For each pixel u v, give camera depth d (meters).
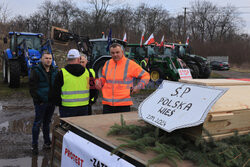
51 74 3.40
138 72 2.89
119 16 33.47
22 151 3.56
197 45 38.62
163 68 11.41
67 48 19.31
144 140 1.37
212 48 37.47
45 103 3.37
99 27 32.28
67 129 1.93
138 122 1.95
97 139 1.55
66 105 2.96
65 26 35.28
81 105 3.03
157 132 1.43
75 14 35.03
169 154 1.20
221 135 1.37
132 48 12.38
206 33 45.69
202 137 1.29
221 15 44.91
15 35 9.17
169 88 1.67
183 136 1.44
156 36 31.72
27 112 5.85
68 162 1.77
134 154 1.28
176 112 1.42
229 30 45.16
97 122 1.93
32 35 9.62
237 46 36.41
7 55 9.26
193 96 1.43
